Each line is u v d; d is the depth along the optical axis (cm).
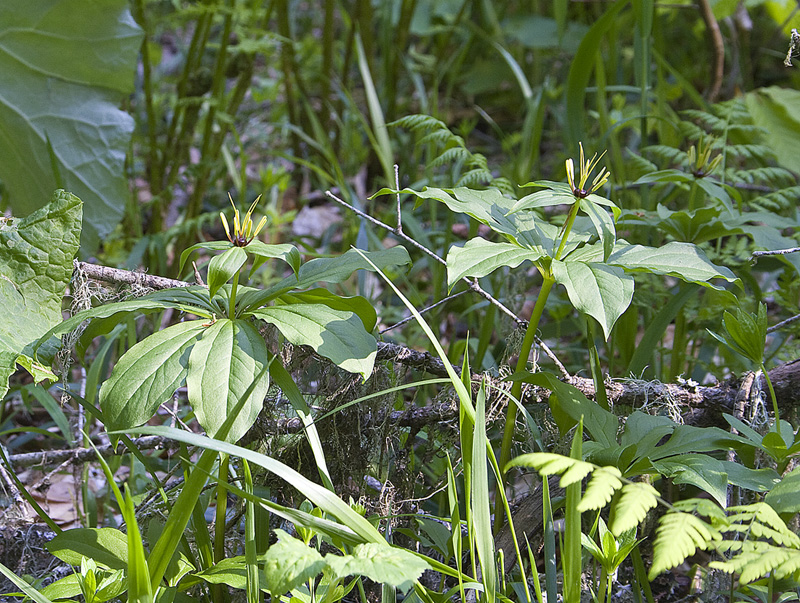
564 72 441
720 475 133
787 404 178
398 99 486
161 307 141
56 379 162
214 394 128
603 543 129
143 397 128
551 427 180
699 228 209
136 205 337
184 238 328
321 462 139
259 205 346
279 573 105
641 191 265
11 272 168
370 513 176
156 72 488
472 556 138
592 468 104
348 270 149
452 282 134
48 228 171
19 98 288
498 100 496
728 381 180
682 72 433
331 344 135
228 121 318
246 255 133
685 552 97
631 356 231
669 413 175
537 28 466
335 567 106
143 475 210
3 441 242
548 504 136
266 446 174
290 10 434
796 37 182
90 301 182
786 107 300
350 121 394
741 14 378
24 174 298
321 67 430
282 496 178
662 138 317
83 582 128
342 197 362
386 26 412
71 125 297
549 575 134
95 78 298
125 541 142
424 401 227
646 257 150
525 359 163
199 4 305
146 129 440
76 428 222
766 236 206
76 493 205
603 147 292
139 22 318
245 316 146
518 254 142
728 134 310
